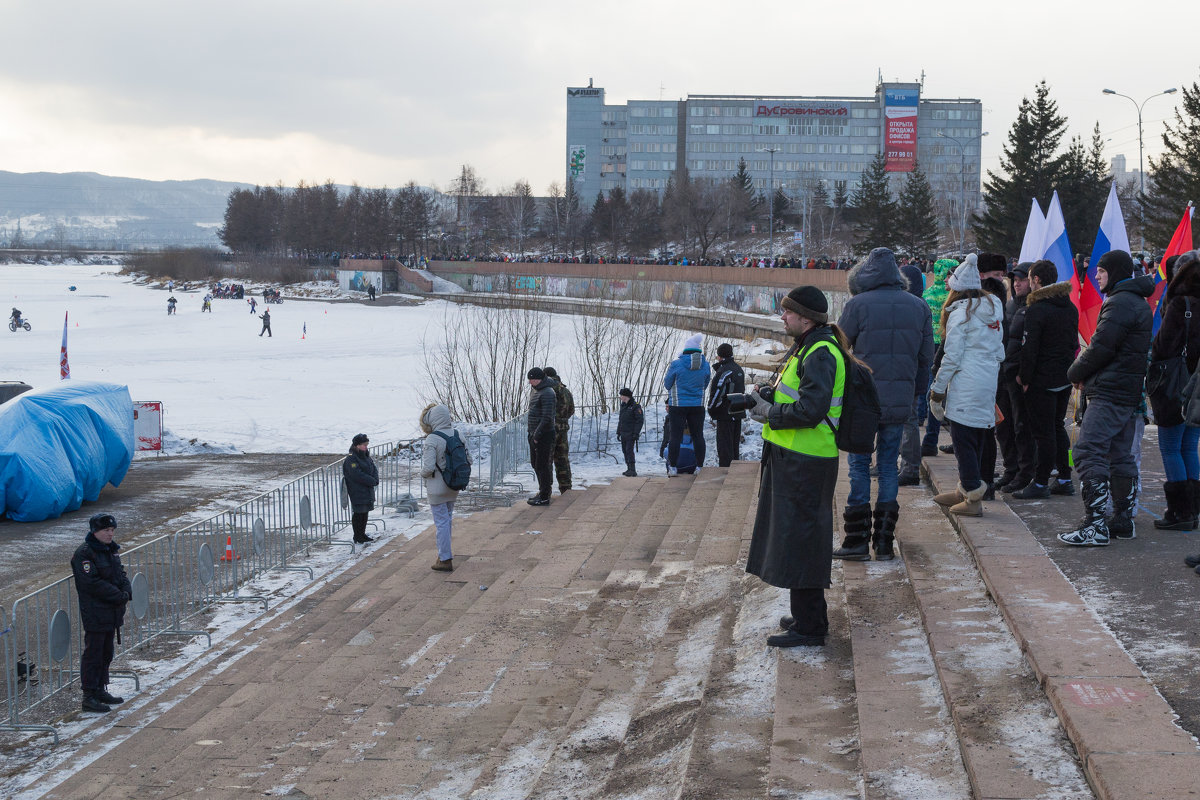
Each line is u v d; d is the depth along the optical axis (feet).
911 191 257.55
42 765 23.63
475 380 84.69
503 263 317.01
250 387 119.65
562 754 17.83
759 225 423.64
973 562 22.08
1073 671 14.89
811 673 17.81
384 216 476.13
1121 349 22.00
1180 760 11.98
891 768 13.64
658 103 527.81
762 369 87.20
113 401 59.62
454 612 32.22
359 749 20.42
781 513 18.76
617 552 36.37
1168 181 168.66
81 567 27.17
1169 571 20.15
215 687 27.50
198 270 485.15
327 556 44.60
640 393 83.56
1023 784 12.26
